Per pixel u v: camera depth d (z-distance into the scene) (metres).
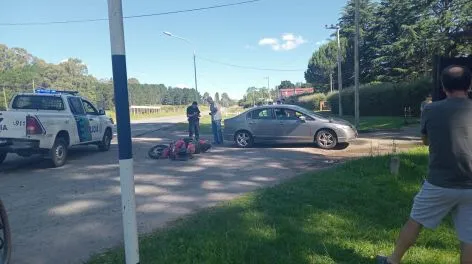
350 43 65.81
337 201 6.50
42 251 5.13
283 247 4.62
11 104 12.75
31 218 6.52
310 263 4.21
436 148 3.48
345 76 66.56
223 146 15.79
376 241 4.80
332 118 14.88
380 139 16.52
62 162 11.82
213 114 16.81
